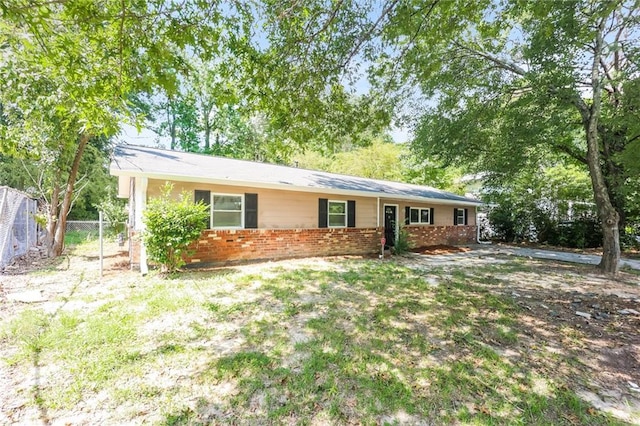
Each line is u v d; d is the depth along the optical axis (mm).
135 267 7074
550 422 2271
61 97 5000
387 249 11602
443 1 3965
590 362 3154
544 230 14383
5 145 7750
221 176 7715
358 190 10180
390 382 2717
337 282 6148
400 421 2250
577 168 13680
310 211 9711
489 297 5297
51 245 9219
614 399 2570
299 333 3691
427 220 13805
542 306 4887
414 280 6453
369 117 5859
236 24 3996
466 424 2229
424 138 10484
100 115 3920
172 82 3555
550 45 6742
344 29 4477
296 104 4938
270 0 3924
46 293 5117
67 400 2393
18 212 9023
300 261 8648
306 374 2805
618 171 10070
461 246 13617
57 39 3080
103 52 3357
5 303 4566
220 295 5098
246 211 8445
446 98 9219
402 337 3643
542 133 8531
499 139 9633
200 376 2754
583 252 11719
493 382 2758
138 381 2666
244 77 4656
